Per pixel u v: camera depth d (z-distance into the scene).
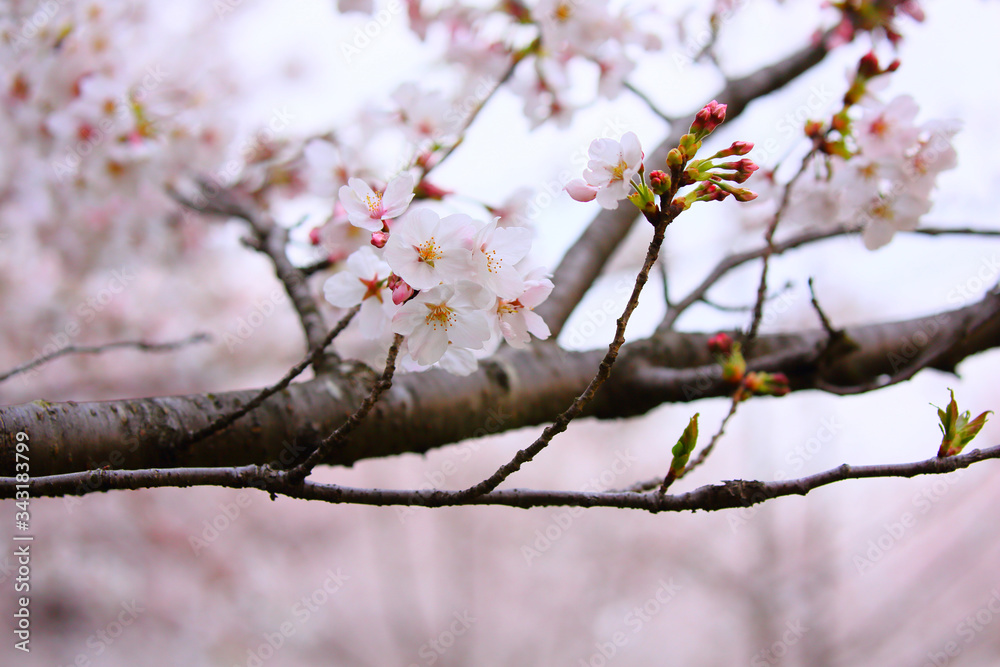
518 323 0.69
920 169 0.82
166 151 1.02
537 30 0.96
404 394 0.80
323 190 0.86
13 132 0.99
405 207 0.68
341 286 0.71
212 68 1.15
